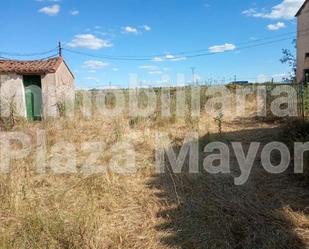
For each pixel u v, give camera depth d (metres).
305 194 6.02
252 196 5.93
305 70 25.25
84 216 4.85
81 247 4.40
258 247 4.42
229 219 5.07
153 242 4.61
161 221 5.16
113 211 5.52
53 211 5.19
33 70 15.69
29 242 4.38
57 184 6.60
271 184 6.55
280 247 4.41
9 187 5.93
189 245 4.54
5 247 4.23
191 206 5.54
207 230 4.82
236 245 4.50
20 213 5.24
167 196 6.04
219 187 6.34
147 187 6.49
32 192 6.10
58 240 4.46
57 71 16.59
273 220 5.04
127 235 4.77
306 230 4.79
